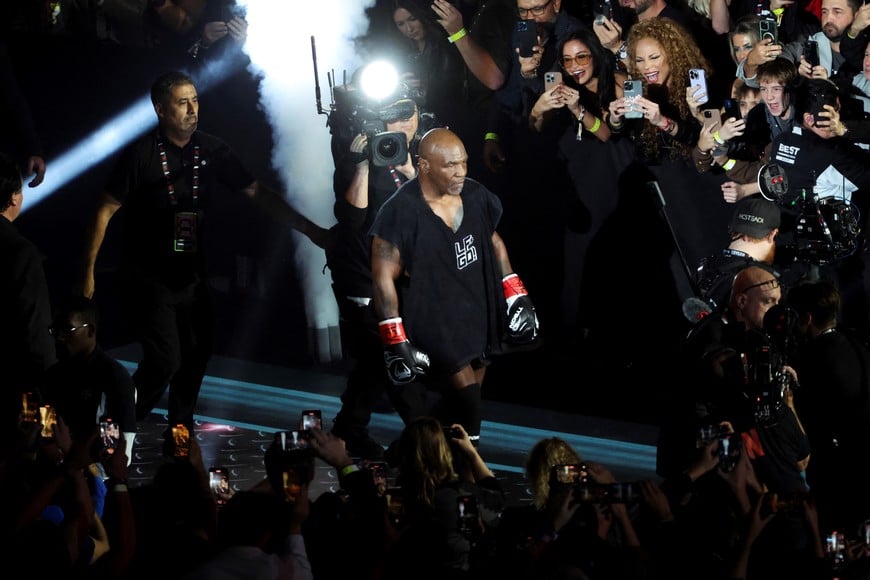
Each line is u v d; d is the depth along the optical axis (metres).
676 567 20.67
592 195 37.97
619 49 37.88
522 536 19.91
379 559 20.45
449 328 28.38
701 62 36.91
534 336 29.31
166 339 32.75
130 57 44.31
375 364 31.78
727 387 24.45
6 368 28.36
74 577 19.55
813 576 19.75
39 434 22.17
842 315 35.09
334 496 21.28
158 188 32.44
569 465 20.14
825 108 33.75
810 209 33.56
